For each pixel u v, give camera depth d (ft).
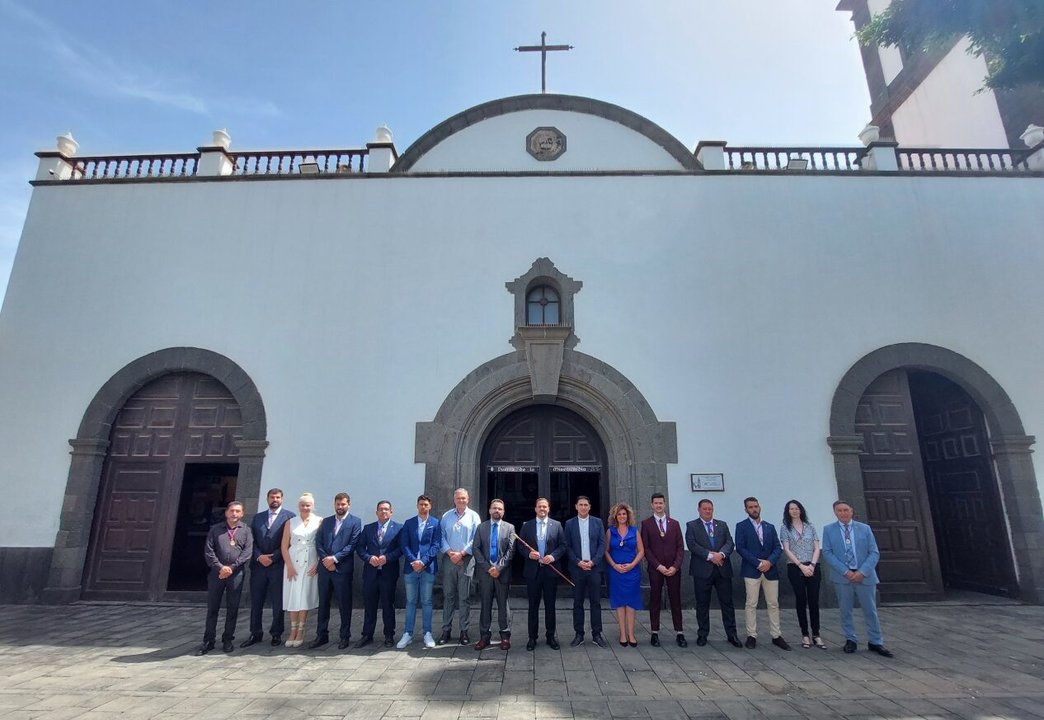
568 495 32.22
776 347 31.89
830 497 29.94
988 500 32.04
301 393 31.40
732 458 30.35
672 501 29.78
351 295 32.76
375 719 15.65
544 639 23.79
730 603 22.97
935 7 26.96
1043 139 36.35
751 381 31.40
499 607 22.35
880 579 30.27
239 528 23.11
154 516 31.30
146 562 30.71
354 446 30.66
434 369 31.68
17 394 31.78
